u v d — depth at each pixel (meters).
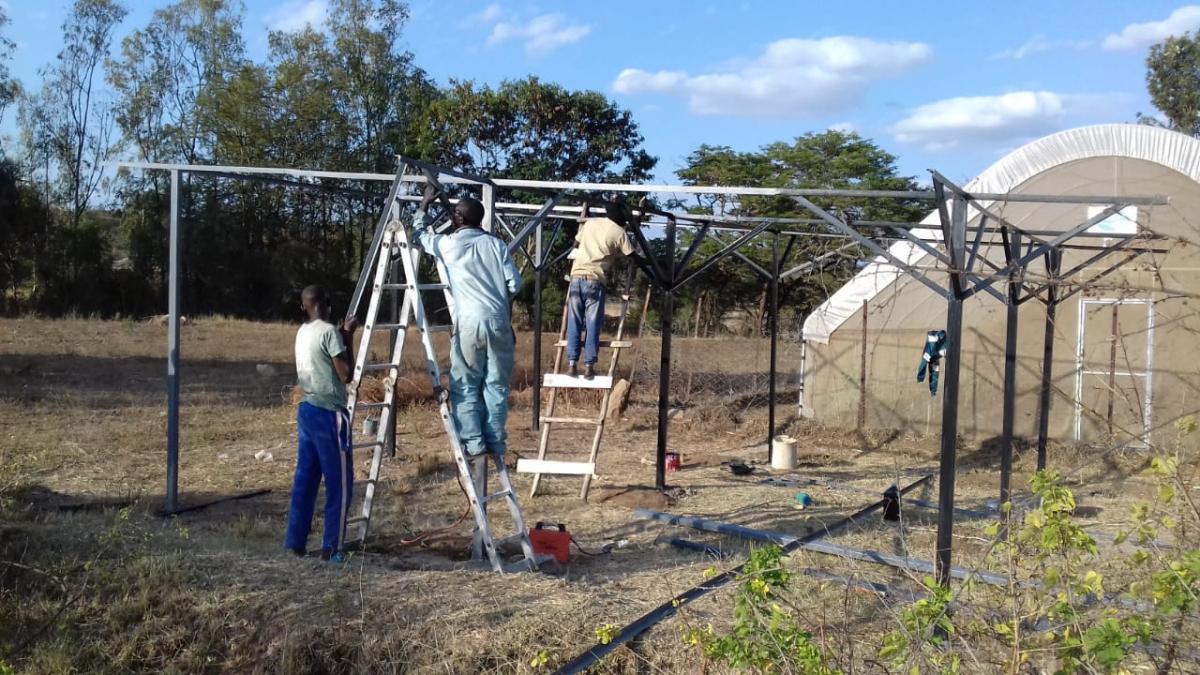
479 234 6.66
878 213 29.42
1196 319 12.35
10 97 36.41
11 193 34.28
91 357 20.59
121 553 6.39
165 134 39.56
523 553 7.06
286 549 6.70
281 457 10.98
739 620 3.74
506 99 28.77
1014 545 3.74
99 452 10.79
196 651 5.30
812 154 32.59
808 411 15.31
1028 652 3.54
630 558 7.46
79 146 41.22
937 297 14.20
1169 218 12.41
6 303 35.41
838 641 4.32
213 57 40.78
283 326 33.12
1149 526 3.69
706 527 8.41
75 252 36.56
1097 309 13.23
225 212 38.16
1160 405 12.39
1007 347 8.89
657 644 5.32
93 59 40.91
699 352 21.91
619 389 15.31
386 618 5.43
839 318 14.90
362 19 40.47
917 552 7.68
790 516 9.14
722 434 14.53
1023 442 13.70
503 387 6.74
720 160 33.91
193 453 11.10
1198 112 30.08
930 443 13.95
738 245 10.64
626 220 9.15
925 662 3.73
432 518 8.35
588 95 29.36
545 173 28.20
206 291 38.09
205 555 6.41
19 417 12.75
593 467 9.24
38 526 6.87
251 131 38.88
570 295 9.39
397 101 40.56
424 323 6.60
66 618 5.47
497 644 5.20
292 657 5.18
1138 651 4.58
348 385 6.74
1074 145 12.73
